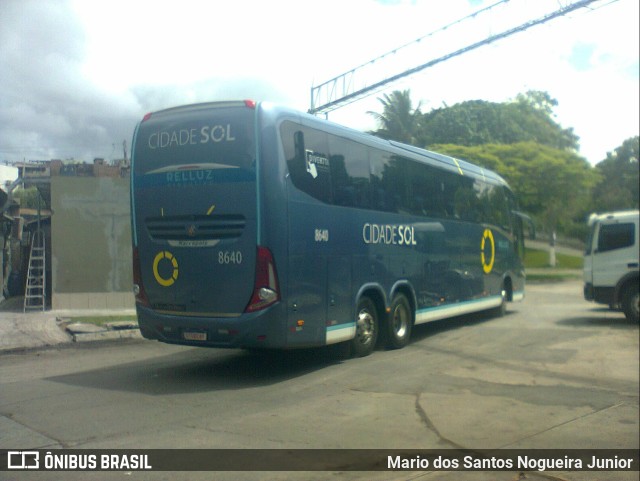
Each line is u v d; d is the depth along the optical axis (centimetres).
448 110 4416
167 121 904
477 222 1523
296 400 782
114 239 1606
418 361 1054
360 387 862
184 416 699
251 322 835
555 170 3506
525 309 1947
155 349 1151
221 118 866
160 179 900
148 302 912
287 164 869
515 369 1010
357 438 640
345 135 1010
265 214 837
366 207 1052
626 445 652
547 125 4722
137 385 853
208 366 993
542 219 3938
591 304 2122
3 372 938
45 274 1681
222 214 854
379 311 1115
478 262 1516
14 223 1761
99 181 1598
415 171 1237
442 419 724
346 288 984
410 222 1200
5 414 699
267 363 1020
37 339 1189
